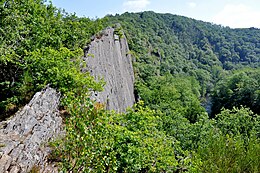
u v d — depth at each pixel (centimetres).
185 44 13825
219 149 1825
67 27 1958
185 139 2645
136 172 1066
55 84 1184
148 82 5431
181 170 1289
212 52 14562
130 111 1276
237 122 3212
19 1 1324
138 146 1084
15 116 872
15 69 1301
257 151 1844
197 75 9962
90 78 1338
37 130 882
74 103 749
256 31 17912
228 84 7056
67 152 742
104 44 2648
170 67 8494
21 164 739
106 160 737
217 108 6750
